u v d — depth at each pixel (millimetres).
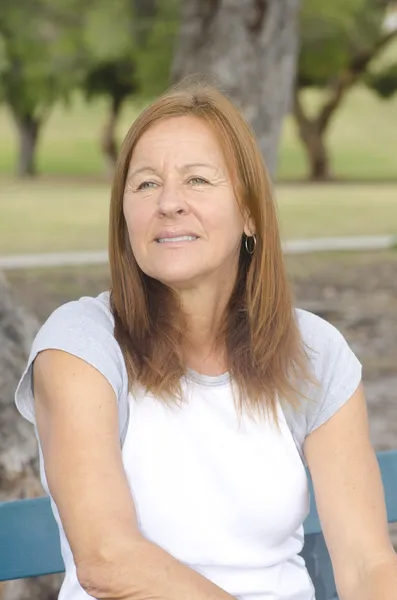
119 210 2666
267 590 2543
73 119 59344
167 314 2627
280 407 2633
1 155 54000
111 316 2607
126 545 2289
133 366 2518
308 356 2738
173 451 2498
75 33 33938
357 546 2613
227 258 2658
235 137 2633
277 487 2545
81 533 2299
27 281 15430
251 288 2707
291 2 11094
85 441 2371
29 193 34375
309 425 2705
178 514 2479
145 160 2613
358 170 46844
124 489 2363
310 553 3020
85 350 2445
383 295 14219
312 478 2719
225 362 2668
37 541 2705
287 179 42031
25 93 38312
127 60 35500
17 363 4438
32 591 3900
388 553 2607
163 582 2283
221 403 2566
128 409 2504
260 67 11023
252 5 10914
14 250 19328
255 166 2658
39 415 2471
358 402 2746
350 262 17266
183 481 2488
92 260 17734
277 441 2588
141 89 36969
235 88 10977
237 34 10914
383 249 19031
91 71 37625
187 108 2639
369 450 2725
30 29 33812
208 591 2312
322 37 35094
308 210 27703
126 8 32906
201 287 2646
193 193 2602
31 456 4137
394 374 10125
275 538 2557
